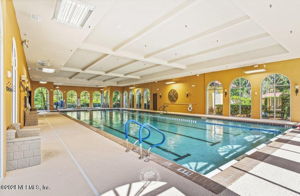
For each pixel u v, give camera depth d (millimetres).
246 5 3344
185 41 6168
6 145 2285
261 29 5160
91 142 3883
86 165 2506
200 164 3352
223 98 9961
